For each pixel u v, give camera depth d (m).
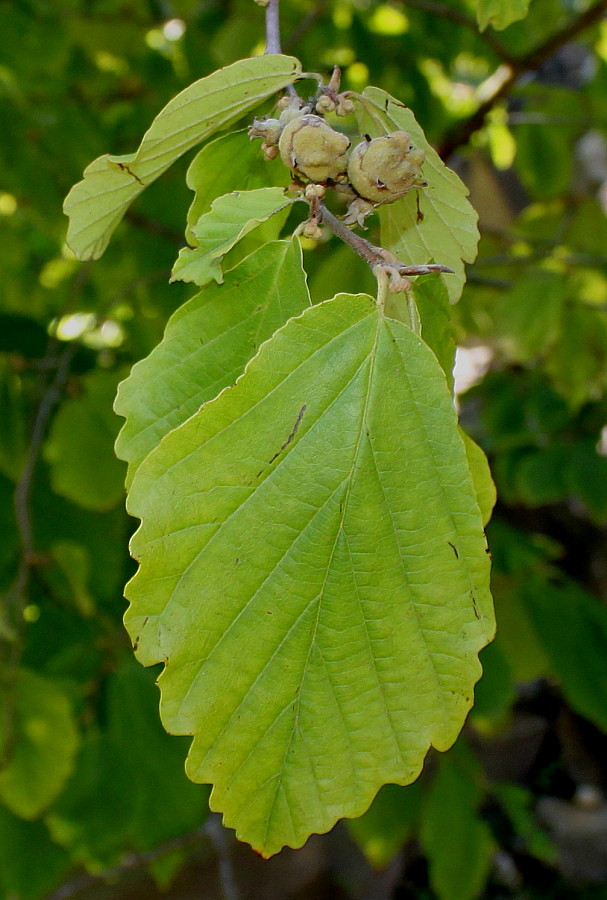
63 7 1.16
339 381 0.42
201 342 0.44
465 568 0.42
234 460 0.42
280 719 0.42
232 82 0.44
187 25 1.19
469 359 1.77
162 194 1.16
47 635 1.02
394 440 0.42
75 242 0.46
